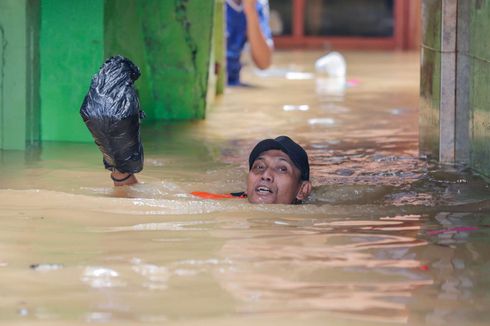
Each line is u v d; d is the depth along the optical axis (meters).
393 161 15.94
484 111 14.59
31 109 17.38
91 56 17.66
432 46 16.38
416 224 11.12
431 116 16.52
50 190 13.00
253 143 17.86
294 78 30.34
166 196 12.65
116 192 12.80
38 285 8.66
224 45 25.67
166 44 20.84
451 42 15.62
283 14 44.12
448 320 7.85
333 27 44.06
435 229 10.87
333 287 8.65
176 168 15.14
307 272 9.08
